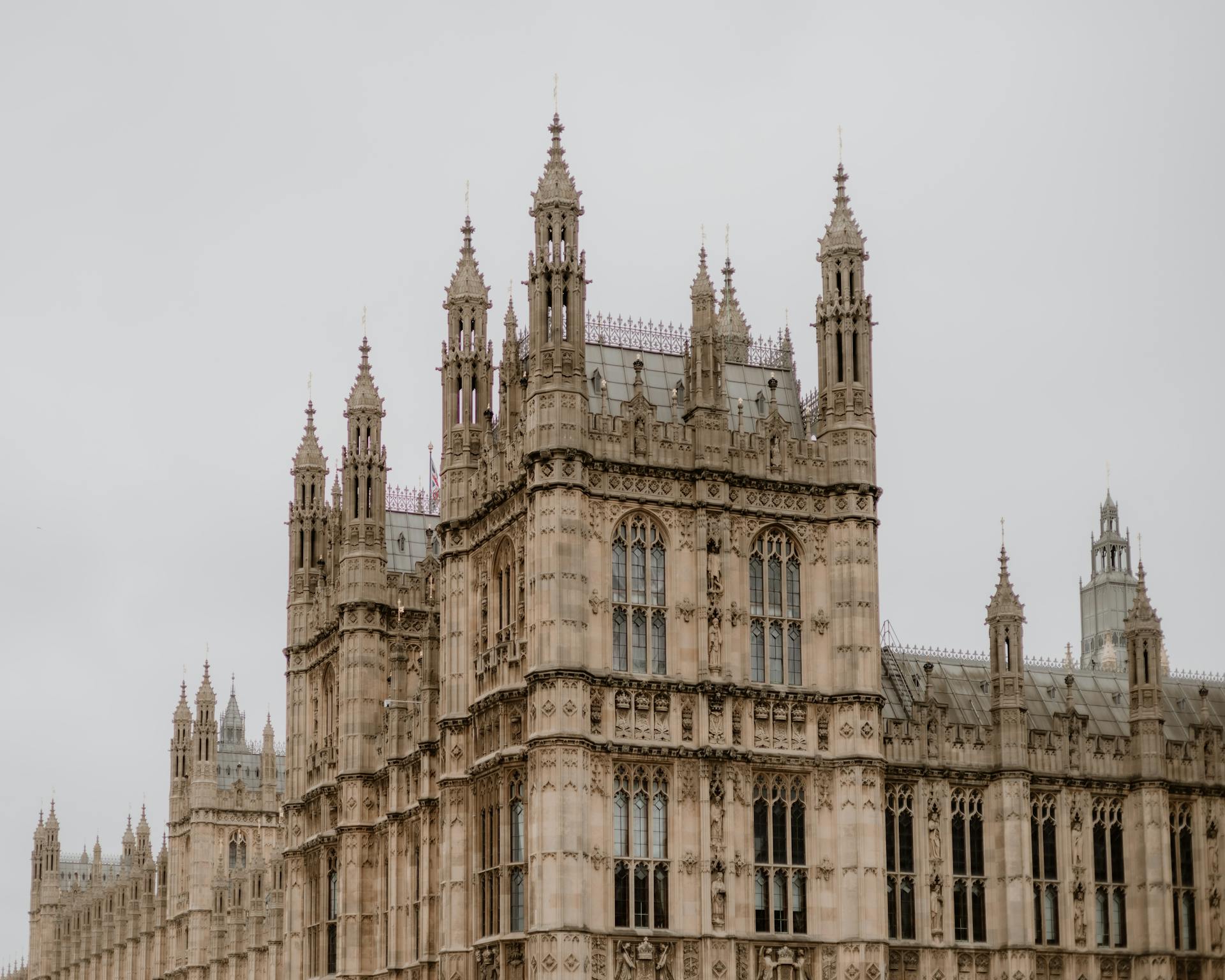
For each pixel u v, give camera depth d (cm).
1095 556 10769
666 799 6869
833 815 7081
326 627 9188
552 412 6906
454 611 7575
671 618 7000
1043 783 7688
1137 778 7831
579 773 6662
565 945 6538
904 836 7456
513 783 7038
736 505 7156
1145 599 7994
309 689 9431
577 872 6600
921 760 7506
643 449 7062
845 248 7450
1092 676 8750
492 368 7838
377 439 8956
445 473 7712
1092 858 7738
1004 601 7706
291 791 9350
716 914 6788
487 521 7456
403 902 8169
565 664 6731
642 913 6756
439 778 7612
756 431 7288
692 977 6750
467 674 7488
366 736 8681
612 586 6938
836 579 7244
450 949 7275
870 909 6994
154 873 14562
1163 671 9100
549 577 6812
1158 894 7725
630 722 6850
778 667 7150
